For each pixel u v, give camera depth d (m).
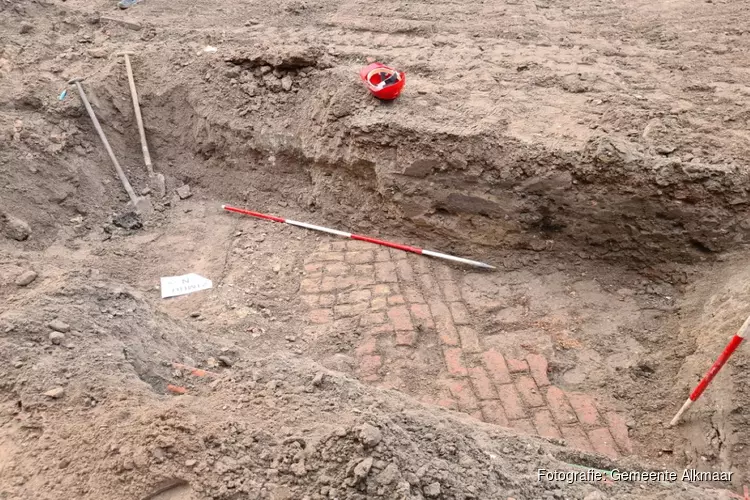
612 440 3.29
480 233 4.57
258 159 5.26
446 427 2.78
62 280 3.44
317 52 5.12
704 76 4.90
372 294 4.36
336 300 4.32
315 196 5.11
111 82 5.44
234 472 2.17
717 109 4.42
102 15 6.38
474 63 5.29
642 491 2.61
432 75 5.15
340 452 2.22
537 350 3.86
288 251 4.83
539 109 4.59
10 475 2.22
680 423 3.32
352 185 4.91
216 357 3.26
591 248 4.39
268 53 5.19
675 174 3.86
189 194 5.44
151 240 4.93
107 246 4.82
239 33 5.99
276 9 6.58
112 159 5.29
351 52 5.50
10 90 5.23
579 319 4.10
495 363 3.78
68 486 2.16
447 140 4.30
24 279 3.50
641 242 4.21
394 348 3.90
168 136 5.53
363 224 4.97
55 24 6.12
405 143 4.44
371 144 4.57
